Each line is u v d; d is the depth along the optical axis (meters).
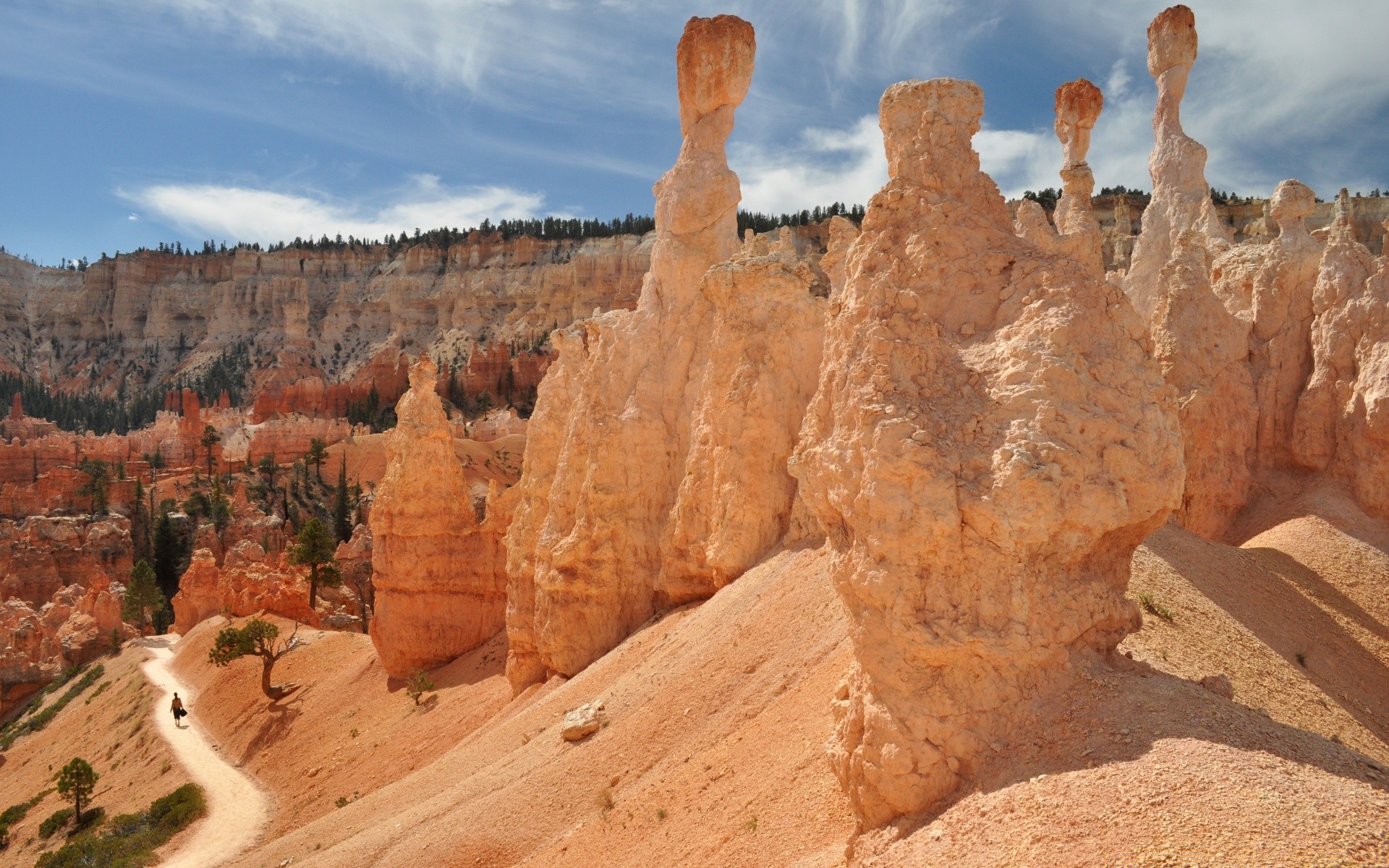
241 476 134.62
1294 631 20.39
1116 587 13.21
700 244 32.06
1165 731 10.87
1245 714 11.47
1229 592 20.72
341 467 118.94
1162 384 13.36
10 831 50.22
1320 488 26.12
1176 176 33.16
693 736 20.42
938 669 12.34
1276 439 27.66
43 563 96.31
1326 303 26.89
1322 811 9.22
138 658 69.69
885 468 12.57
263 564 76.12
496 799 22.52
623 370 32.25
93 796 50.44
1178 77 33.38
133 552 110.19
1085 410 12.64
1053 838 10.03
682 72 32.34
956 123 15.64
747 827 15.66
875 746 12.47
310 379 183.38
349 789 38.25
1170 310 28.56
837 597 20.77
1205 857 8.97
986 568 12.19
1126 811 9.88
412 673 46.62
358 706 47.16
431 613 47.03
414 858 21.64
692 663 22.78
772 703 19.33
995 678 12.07
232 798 43.94
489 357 191.00
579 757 22.28
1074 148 32.53
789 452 27.02
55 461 144.38
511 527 37.34
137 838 40.94
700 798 17.77
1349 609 22.19
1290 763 10.18
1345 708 17.41
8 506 118.50
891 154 16.39
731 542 26.73
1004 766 11.59
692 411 31.08
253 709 53.16
